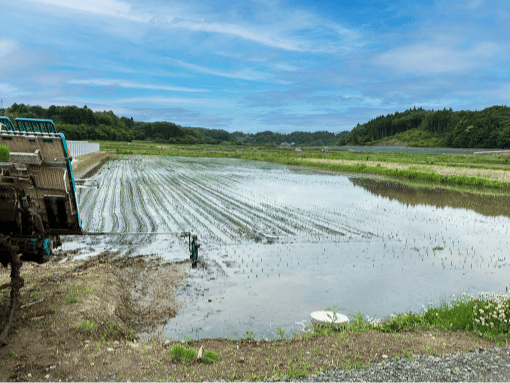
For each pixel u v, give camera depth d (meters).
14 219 5.52
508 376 4.20
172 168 37.41
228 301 6.80
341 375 4.13
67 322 5.15
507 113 178.38
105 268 7.91
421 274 8.63
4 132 5.27
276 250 10.33
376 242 11.48
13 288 4.90
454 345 5.04
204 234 11.75
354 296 7.25
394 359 4.55
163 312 6.24
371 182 28.05
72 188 5.75
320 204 18.34
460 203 19.34
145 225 12.53
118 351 4.59
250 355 4.68
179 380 3.95
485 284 8.05
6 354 4.29
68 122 159.62
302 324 5.99
